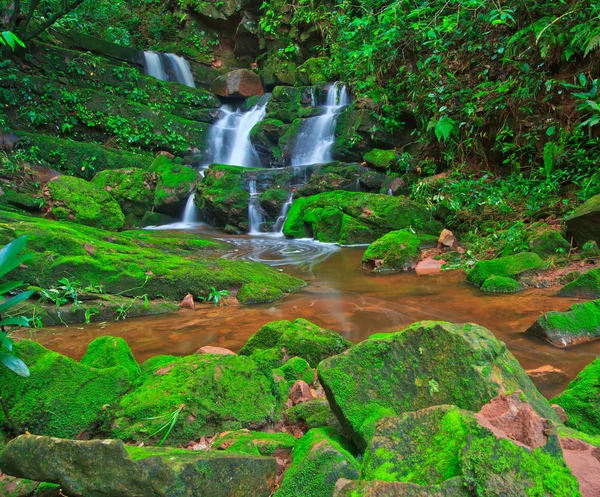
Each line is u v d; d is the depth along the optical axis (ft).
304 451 6.27
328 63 42.91
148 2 63.00
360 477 5.09
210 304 18.22
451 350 6.57
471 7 26.07
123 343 9.80
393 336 7.02
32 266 16.88
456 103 29.63
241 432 7.42
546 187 23.80
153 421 7.40
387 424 5.38
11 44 10.03
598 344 11.75
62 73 42.73
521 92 25.38
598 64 22.66
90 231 22.76
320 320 15.21
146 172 38.01
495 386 6.16
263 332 11.45
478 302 15.93
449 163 31.19
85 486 5.05
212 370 8.16
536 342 12.08
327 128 39.81
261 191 35.35
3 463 5.30
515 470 4.28
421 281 19.70
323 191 33.32
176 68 55.06
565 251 19.25
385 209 28.32
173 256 21.20
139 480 5.02
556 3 23.99
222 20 58.13
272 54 53.26
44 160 37.76
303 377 9.64
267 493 6.09
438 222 27.89
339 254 26.22
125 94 46.34
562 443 5.57
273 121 43.50
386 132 36.29
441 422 4.98
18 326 15.21
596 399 7.38
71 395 7.86
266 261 25.22
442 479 4.51
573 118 23.59
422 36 29.53
